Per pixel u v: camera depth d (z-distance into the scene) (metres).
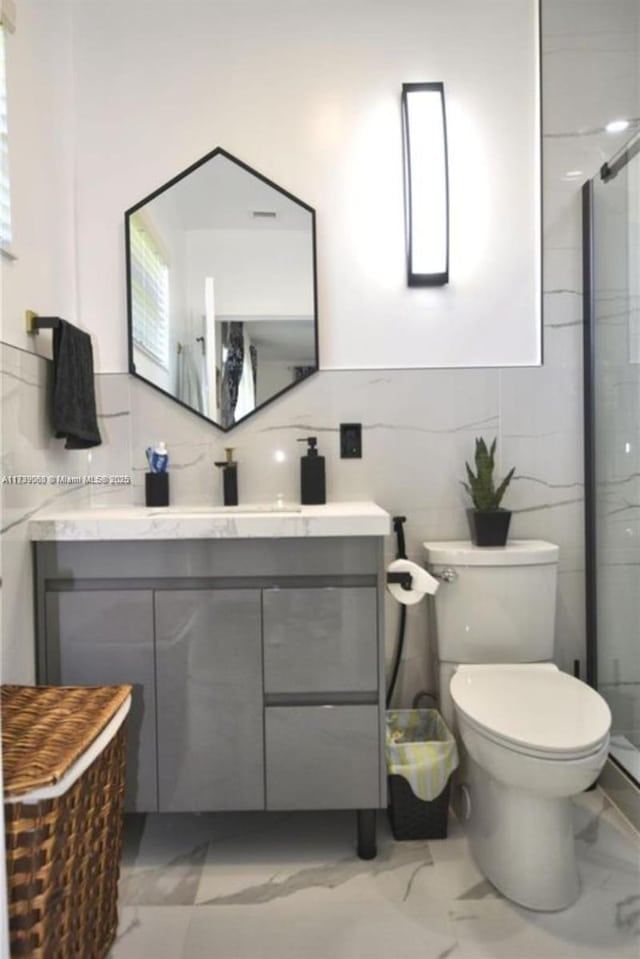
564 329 1.83
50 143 1.65
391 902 1.30
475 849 1.43
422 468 1.83
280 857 1.45
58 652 1.40
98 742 1.02
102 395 1.81
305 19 1.79
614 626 1.73
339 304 1.82
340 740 1.39
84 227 1.80
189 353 1.82
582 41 1.80
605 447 1.77
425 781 1.49
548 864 1.27
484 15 1.80
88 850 1.05
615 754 1.69
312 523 1.36
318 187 1.81
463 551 1.61
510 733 1.19
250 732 1.39
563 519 1.82
